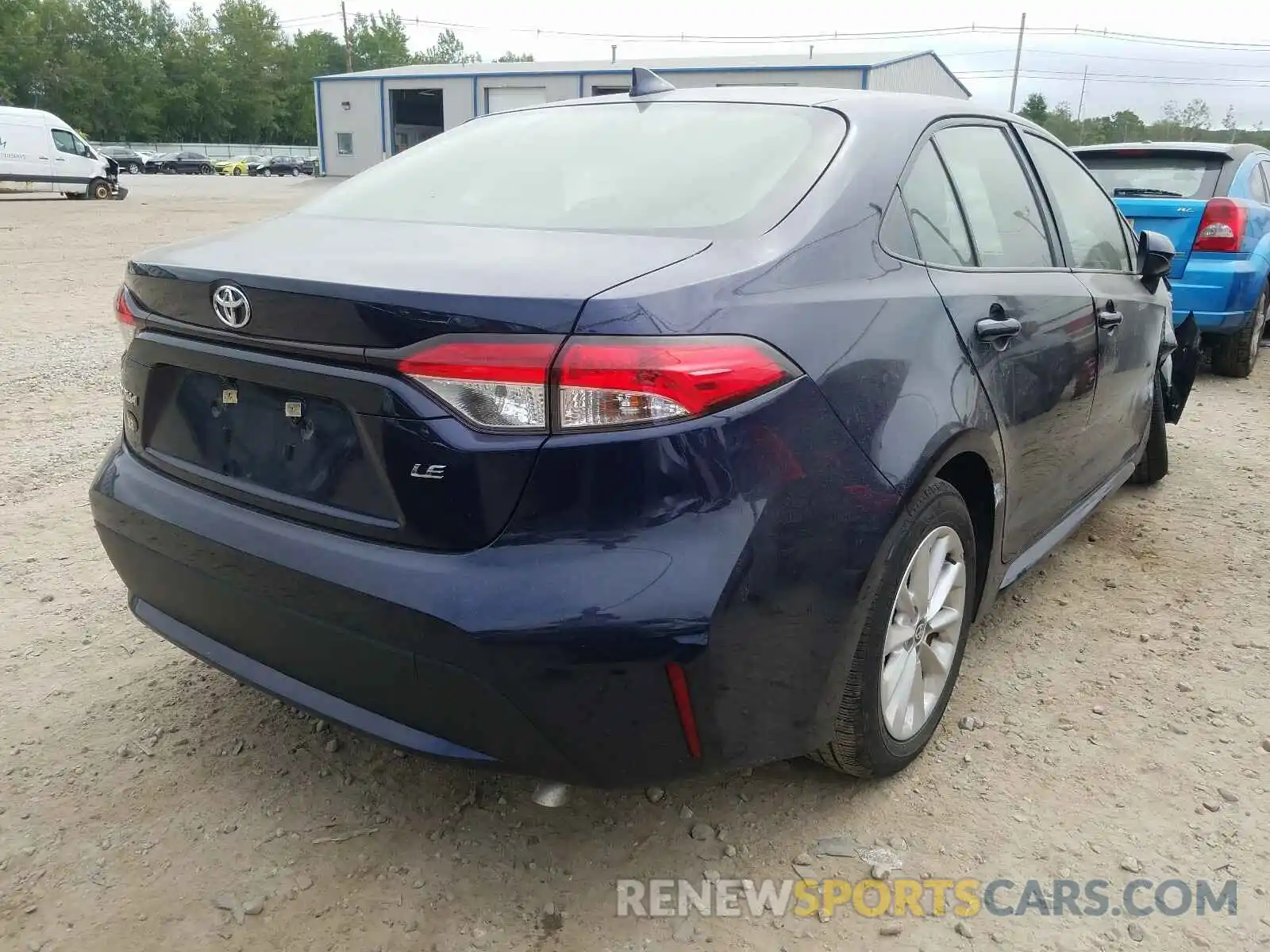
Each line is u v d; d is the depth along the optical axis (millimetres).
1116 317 3389
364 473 1934
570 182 2506
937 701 2623
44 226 16922
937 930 2088
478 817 2424
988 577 2797
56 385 6277
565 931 2078
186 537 2195
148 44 85625
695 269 1942
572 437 1769
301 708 2125
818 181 2311
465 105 37094
